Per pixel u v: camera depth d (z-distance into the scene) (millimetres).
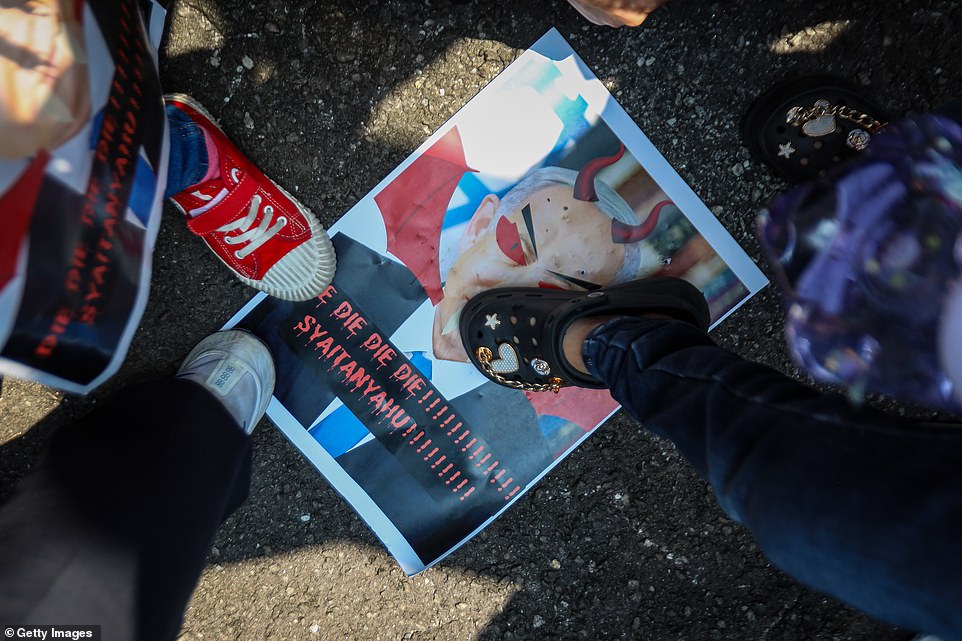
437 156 830
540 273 859
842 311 578
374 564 917
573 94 820
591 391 888
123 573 554
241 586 918
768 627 931
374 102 813
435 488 902
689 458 560
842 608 923
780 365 871
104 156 528
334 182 829
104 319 560
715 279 855
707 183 833
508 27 802
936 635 380
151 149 606
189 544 608
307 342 864
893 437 440
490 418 894
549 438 897
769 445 482
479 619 934
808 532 429
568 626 932
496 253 854
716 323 862
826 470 440
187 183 726
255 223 782
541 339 773
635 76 814
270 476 892
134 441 637
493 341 831
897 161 591
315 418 882
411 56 805
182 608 591
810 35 798
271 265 807
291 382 870
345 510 903
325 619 929
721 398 547
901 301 542
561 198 842
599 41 806
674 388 600
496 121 825
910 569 384
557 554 917
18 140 450
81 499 574
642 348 644
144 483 608
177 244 824
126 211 567
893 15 792
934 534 380
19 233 444
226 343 812
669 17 798
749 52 805
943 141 575
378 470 897
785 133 792
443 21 798
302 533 907
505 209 845
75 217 495
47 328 497
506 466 900
